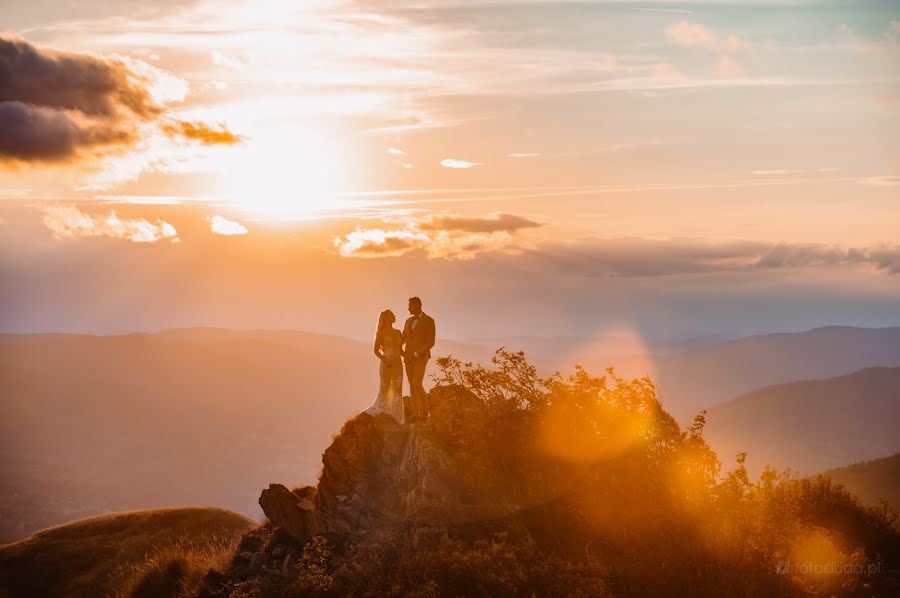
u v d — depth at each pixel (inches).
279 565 736.3
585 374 793.6
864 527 769.6
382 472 770.8
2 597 1323.8
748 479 725.9
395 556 642.8
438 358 823.1
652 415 758.5
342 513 752.3
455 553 597.6
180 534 1429.6
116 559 1376.7
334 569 691.4
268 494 779.4
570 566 603.2
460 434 751.7
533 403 789.9
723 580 617.9
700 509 681.0
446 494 685.3
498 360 824.9
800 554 660.7
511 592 575.8
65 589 1314.0
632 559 642.8
